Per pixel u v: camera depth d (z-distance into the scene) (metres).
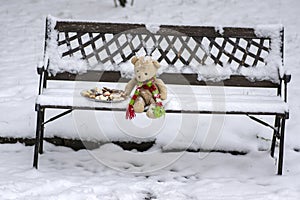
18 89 5.40
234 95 4.11
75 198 3.38
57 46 4.21
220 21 8.17
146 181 3.79
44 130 4.44
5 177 3.67
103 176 3.88
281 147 3.86
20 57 6.66
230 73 4.24
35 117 4.68
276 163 4.15
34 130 4.47
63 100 3.73
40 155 4.24
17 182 3.55
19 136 4.42
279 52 4.24
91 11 8.88
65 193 3.42
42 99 3.72
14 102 4.99
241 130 4.57
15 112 4.74
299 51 6.82
